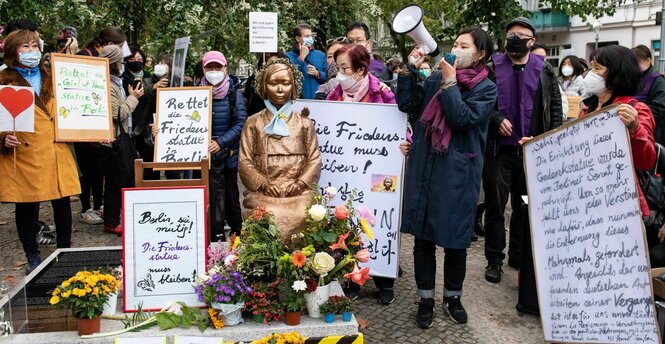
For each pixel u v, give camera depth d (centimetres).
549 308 327
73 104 452
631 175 282
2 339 272
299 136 370
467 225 360
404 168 419
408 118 426
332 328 287
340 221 320
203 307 307
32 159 431
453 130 357
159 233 307
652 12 2177
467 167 356
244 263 293
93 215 636
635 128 286
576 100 719
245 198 365
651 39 2198
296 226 342
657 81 468
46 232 566
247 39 1030
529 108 457
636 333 285
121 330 280
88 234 589
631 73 318
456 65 362
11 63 427
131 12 865
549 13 2434
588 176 304
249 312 300
